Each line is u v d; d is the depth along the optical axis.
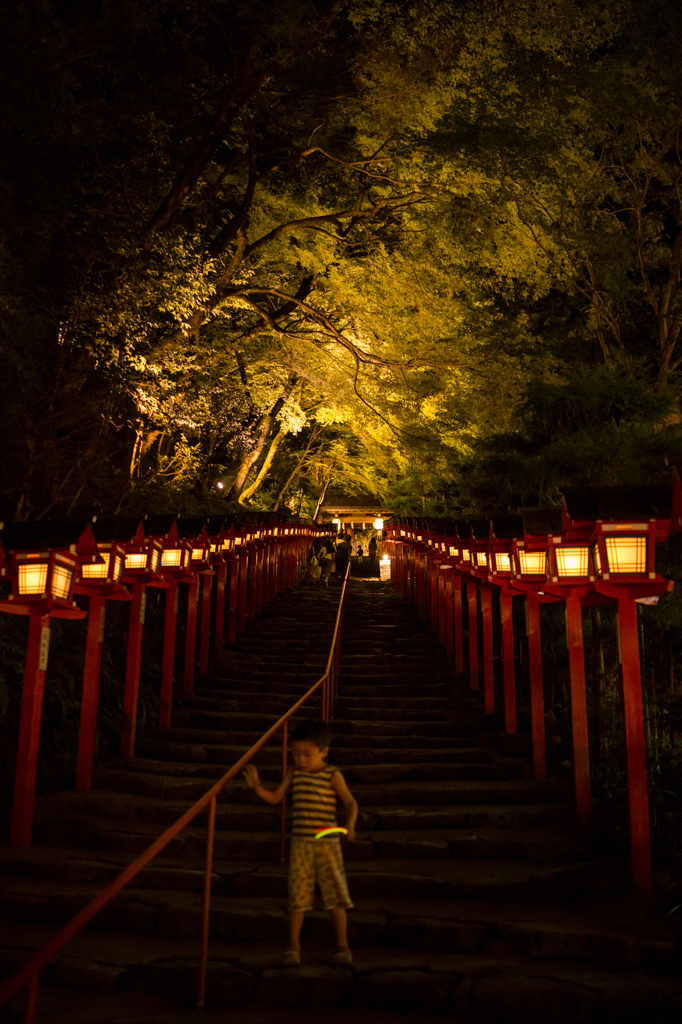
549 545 6.82
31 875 6.26
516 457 10.27
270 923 5.50
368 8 14.45
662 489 6.25
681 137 19.84
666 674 8.98
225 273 16.62
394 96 15.39
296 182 19.05
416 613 18.86
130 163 12.49
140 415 13.67
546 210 17.77
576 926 5.52
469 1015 4.73
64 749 8.70
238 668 13.40
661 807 7.45
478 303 19.66
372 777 8.77
